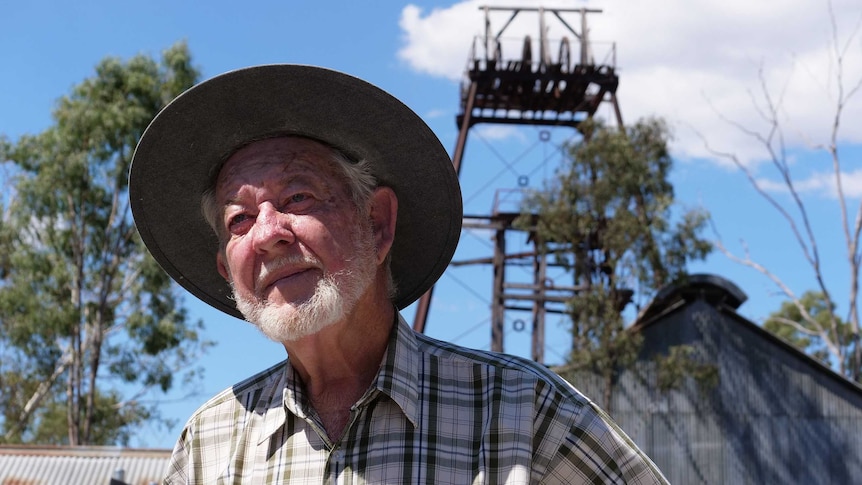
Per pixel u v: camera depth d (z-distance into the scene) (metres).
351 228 2.42
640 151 24.34
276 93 2.43
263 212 2.36
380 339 2.48
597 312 23.86
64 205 27.28
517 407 2.33
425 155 2.52
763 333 24.78
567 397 2.38
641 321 25.33
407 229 2.71
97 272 28.56
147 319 26.83
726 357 24.69
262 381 2.64
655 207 23.83
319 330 2.33
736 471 24.12
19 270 27.84
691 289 24.72
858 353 24.48
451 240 2.69
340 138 2.49
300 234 2.34
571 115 27.33
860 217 23.94
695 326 24.78
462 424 2.33
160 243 2.79
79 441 28.08
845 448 24.27
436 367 2.43
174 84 28.28
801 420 24.45
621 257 23.98
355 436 2.34
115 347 28.25
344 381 2.46
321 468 2.34
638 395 24.38
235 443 2.54
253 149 2.49
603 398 24.09
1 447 18.19
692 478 24.05
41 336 27.75
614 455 2.34
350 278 2.36
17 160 28.75
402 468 2.28
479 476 2.26
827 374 24.61
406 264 2.78
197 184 2.64
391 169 2.56
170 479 2.64
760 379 24.66
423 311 25.62
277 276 2.34
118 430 29.98
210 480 2.53
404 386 2.36
